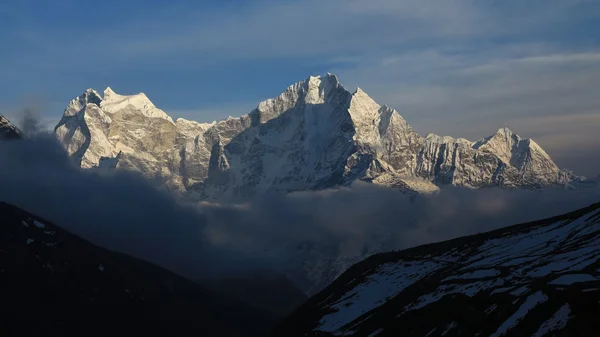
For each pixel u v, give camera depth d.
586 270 180.75
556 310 166.25
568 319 161.38
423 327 186.88
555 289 174.75
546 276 184.75
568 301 167.38
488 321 175.38
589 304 163.25
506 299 180.00
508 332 166.88
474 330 174.75
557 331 159.38
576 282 175.00
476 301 186.25
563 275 181.75
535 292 177.25
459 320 182.12
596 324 156.38
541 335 160.62
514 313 172.62
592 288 169.25
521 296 178.50
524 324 166.88
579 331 156.38
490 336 168.62
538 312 168.75
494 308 179.00
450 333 179.00
